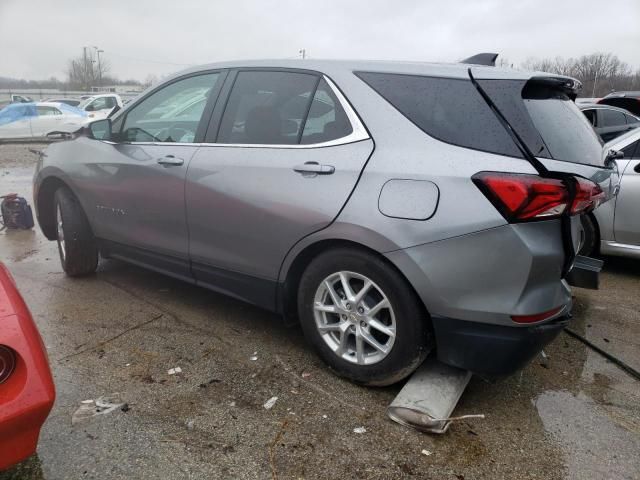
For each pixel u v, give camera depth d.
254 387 2.90
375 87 2.83
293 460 2.34
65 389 2.82
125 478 2.20
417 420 2.52
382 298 2.71
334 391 2.87
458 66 2.75
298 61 3.20
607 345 3.59
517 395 2.93
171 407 2.69
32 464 2.26
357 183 2.69
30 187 9.73
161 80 3.91
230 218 3.20
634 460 2.41
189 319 3.76
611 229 4.88
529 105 2.53
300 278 3.15
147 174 3.66
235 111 3.35
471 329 2.49
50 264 5.00
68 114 20.69
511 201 2.30
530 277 2.36
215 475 2.24
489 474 2.30
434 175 2.49
